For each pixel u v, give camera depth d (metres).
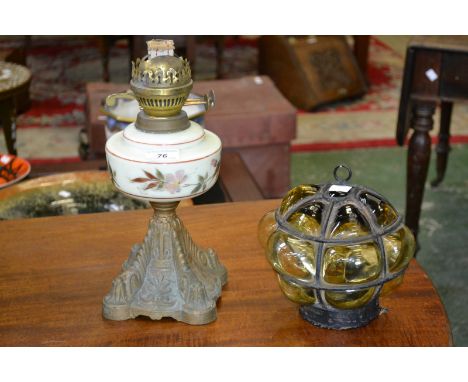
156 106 0.94
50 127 3.37
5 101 2.18
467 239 2.36
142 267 1.04
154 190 0.97
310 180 2.85
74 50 4.73
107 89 2.40
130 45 3.63
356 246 0.94
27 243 1.22
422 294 1.08
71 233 1.25
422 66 1.89
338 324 1.00
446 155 2.67
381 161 3.02
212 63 4.45
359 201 0.96
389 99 3.80
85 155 2.43
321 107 3.67
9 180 1.63
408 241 0.98
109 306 1.02
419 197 2.05
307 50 3.67
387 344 0.98
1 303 1.06
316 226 0.95
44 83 4.04
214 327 1.02
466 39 1.89
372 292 0.97
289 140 2.32
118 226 1.28
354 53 3.90
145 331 1.01
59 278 1.12
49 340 0.99
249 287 1.10
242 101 2.38
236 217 1.30
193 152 0.96
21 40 4.82
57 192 1.52
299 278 0.95
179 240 1.04
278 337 1.00
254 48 4.83
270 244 0.99
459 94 1.88
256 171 2.35
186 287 1.02
